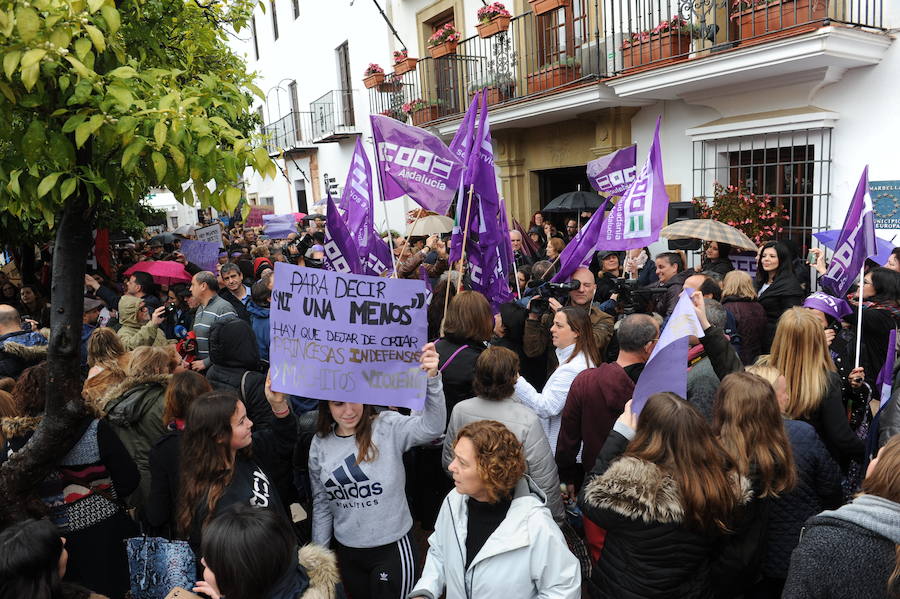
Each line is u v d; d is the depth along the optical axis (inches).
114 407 134.3
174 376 116.4
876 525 69.7
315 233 432.1
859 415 149.3
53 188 82.7
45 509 102.7
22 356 180.1
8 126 82.2
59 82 79.6
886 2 246.8
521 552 88.7
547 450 119.0
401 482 112.3
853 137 260.5
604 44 348.8
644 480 83.8
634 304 192.1
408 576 111.2
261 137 96.5
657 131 181.9
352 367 106.0
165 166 79.4
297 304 106.1
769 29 266.5
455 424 123.0
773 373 115.8
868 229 162.1
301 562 78.5
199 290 202.4
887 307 162.2
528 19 408.5
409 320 105.5
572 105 341.1
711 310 134.3
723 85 290.7
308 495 129.5
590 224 184.9
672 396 90.2
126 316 227.6
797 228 284.7
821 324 123.3
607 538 91.4
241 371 151.7
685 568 84.8
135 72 82.1
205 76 97.2
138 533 123.2
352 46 646.5
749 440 91.1
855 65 252.1
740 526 88.4
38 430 92.0
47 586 70.5
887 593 67.2
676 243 288.0
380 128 163.3
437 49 443.5
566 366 143.5
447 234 373.7
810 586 71.6
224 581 69.7
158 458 110.3
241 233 729.0
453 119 448.8
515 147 440.1
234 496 96.1
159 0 124.3
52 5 73.0
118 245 636.7
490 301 189.8
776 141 286.5
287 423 116.4
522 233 324.5
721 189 292.7
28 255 351.3
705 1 294.2
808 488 101.0
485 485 88.7
